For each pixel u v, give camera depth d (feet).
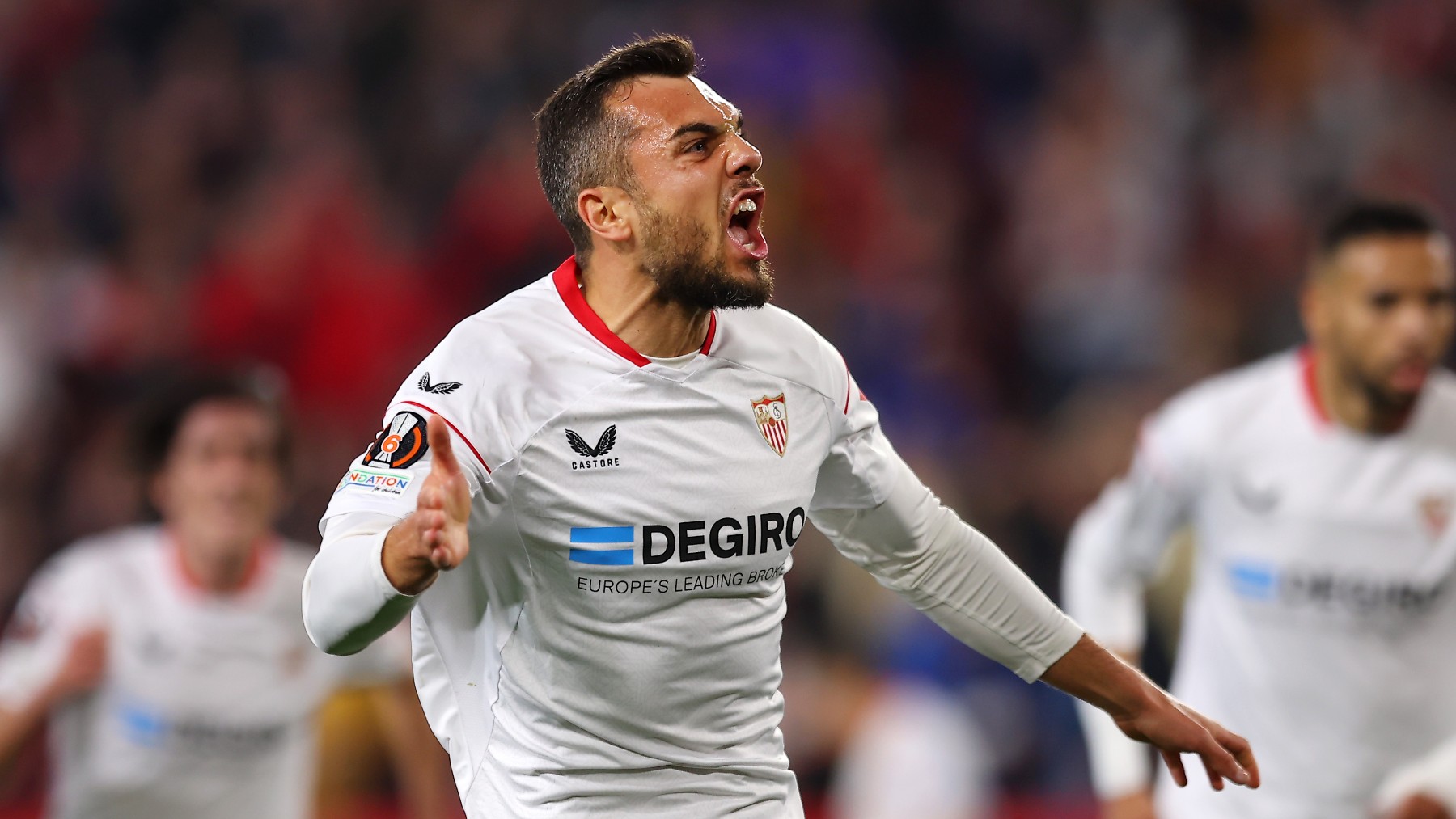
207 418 60.70
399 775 85.10
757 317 38.81
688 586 36.60
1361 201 58.34
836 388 39.37
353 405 122.21
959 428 122.72
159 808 61.77
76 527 112.37
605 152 36.63
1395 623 57.16
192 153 134.10
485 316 37.22
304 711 63.31
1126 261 137.80
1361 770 57.52
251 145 135.95
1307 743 57.93
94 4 140.15
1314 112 150.71
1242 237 142.41
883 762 88.22
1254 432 58.75
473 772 38.37
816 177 139.13
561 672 36.96
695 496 36.40
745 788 38.37
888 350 127.65
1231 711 59.26
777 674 39.55
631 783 37.42
